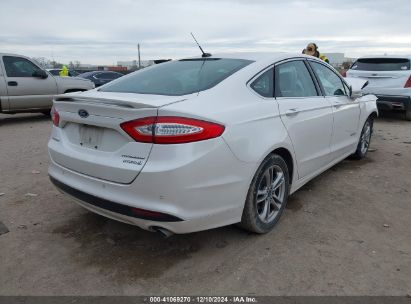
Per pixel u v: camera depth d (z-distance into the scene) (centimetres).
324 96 440
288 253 317
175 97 292
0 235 343
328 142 445
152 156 262
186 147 261
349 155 550
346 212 399
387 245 332
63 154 316
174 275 287
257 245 329
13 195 438
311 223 372
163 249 322
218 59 376
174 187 261
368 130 600
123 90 341
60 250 320
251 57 374
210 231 351
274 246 328
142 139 264
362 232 355
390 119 1037
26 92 950
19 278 282
